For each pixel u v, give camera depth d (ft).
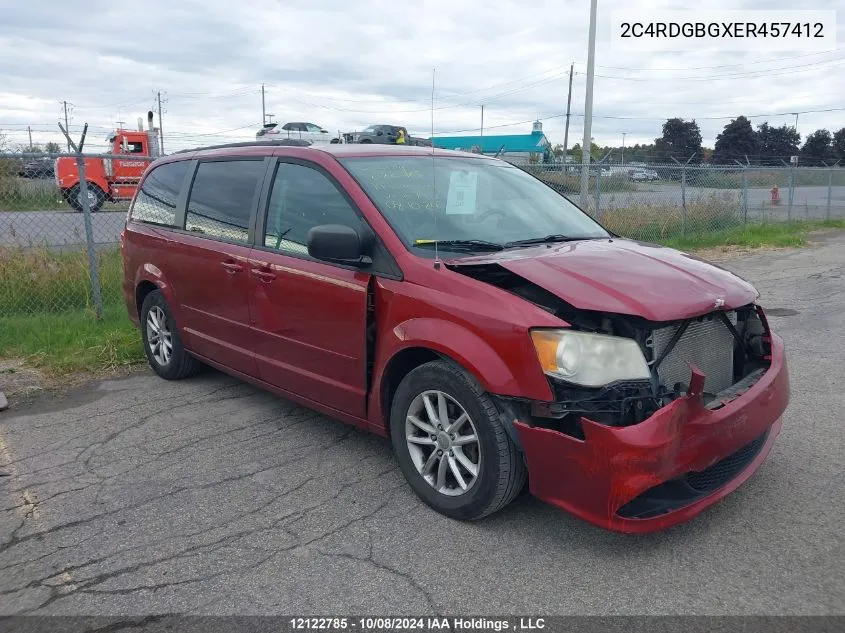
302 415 16.42
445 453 11.35
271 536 11.10
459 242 12.50
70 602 9.54
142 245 19.02
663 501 10.00
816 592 9.40
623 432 9.30
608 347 9.91
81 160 24.35
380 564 10.27
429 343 11.04
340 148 14.48
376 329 12.16
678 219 48.34
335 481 12.96
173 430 15.65
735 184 53.88
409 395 11.73
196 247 16.58
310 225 13.69
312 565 10.28
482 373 10.33
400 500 12.19
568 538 10.85
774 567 9.97
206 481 13.07
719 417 10.07
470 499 10.98
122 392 18.43
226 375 19.84
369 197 12.78
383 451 14.29
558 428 10.36
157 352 19.48
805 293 30.86
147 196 19.56
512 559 10.32
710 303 10.60
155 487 12.87
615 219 44.52
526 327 10.02
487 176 15.23
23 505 12.30
